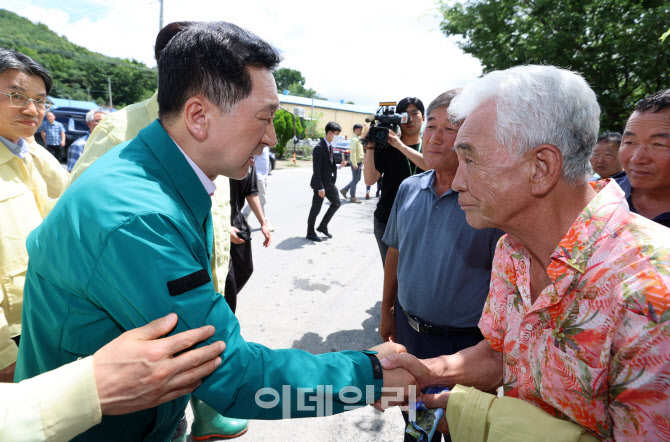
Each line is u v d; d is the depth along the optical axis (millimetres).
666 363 718
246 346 945
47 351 1026
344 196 10305
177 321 841
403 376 1114
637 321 736
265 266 4938
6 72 1756
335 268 4973
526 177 872
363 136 3324
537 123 827
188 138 991
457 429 1044
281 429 2293
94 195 894
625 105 7254
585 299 834
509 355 1110
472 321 1644
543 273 1034
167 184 982
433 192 1690
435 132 1597
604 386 843
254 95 956
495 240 1552
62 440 750
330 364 1016
